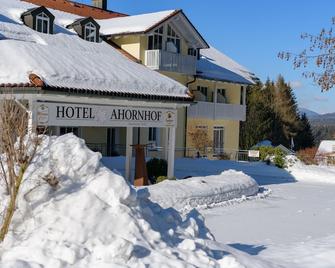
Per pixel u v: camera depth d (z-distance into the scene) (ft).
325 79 40.16
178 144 95.86
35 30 72.59
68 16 92.68
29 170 19.49
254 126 168.14
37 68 43.42
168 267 16.98
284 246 27.35
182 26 92.63
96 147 83.56
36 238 17.28
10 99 21.79
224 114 105.91
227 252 20.97
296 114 191.93
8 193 19.08
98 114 46.62
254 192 54.39
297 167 78.38
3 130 18.75
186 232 21.54
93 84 46.19
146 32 83.76
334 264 22.34
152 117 52.34
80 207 18.43
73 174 19.89
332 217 42.01
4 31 65.67
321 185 68.39
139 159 50.37
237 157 106.73
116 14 114.83
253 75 116.47
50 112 42.57
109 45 84.23
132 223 18.66
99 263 16.21
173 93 54.54
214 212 42.68
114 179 19.67
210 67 105.09
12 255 16.62
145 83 52.44
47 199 18.89
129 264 16.55
